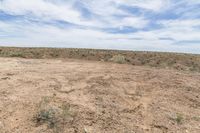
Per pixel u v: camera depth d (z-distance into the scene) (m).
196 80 10.73
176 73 12.70
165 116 6.13
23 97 6.44
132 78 10.18
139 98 7.40
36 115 5.38
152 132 5.23
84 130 4.97
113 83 8.94
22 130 4.79
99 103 6.54
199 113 6.61
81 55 27.05
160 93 8.11
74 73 10.66
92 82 8.87
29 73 9.90
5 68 11.00
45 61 16.92
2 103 5.90
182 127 5.60
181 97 7.87
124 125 5.41
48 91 7.18
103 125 5.30
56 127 4.98
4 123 4.98
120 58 20.77
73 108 5.96
